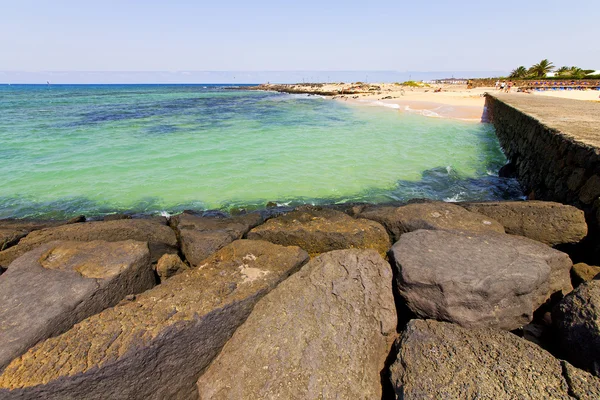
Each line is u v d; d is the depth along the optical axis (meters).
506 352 2.79
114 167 11.18
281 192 9.13
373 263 3.89
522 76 60.34
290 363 2.95
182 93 71.50
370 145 14.59
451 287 3.43
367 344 3.15
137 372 2.84
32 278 3.71
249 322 3.38
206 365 3.27
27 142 14.82
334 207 7.76
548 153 7.78
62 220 7.42
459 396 2.49
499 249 4.03
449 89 58.09
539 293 3.72
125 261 4.09
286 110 30.50
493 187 9.55
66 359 2.70
